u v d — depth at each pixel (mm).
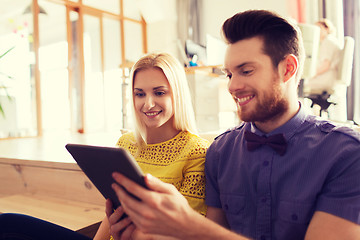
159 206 572
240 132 958
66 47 5777
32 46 5059
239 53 798
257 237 840
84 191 1761
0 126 4656
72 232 1073
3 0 5570
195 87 3129
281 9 5324
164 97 1131
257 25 783
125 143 1282
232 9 5945
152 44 6926
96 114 6359
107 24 6836
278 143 821
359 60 4605
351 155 732
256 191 861
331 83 3352
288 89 825
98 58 6391
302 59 836
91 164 718
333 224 698
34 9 5066
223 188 930
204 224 609
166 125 1159
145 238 793
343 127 792
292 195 787
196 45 4012
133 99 1201
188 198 1038
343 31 4715
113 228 787
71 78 5797
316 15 4922
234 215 899
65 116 6309
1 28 5492
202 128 3250
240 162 899
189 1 6379
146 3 6621
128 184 594
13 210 1609
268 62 786
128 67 3758
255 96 799
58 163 1858
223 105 4176
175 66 1161
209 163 993
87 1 6074
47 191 1931
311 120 845
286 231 792
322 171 756
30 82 5047
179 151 1113
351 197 705
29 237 1021
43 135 5242
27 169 2031
